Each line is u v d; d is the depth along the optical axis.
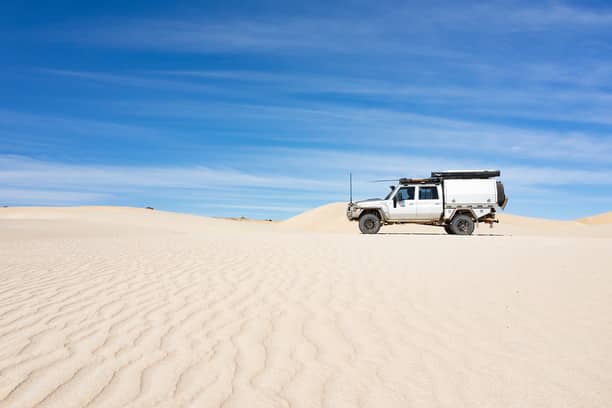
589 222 49.06
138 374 3.51
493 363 3.88
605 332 4.62
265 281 6.91
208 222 38.06
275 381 3.45
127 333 4.48
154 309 5.34
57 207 42.41
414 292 6.25
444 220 19.33
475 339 4.46
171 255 9.62
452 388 3.41
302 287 6.53
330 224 42.62
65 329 4.58
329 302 5.74
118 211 40.47
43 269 7.96
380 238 13.23
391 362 3.88
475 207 19.02
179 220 37.38
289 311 5.33
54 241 13.72
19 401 3.04
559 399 3.26
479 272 7.48
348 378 3.54
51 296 5.93
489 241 11.90
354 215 19.80
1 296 5.93
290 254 9.59
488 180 19.08
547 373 3.69
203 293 6.14
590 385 3.47
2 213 37.41
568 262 8.06
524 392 3.36
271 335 4.49
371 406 3.11
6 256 9.75
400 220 19.39
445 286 6.57
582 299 5.79
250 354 3.98
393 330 4.71
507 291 6.24
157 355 3.91
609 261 8.03
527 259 8.54
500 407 3.13
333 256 9.27
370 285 6.65
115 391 3.22
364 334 4.57
